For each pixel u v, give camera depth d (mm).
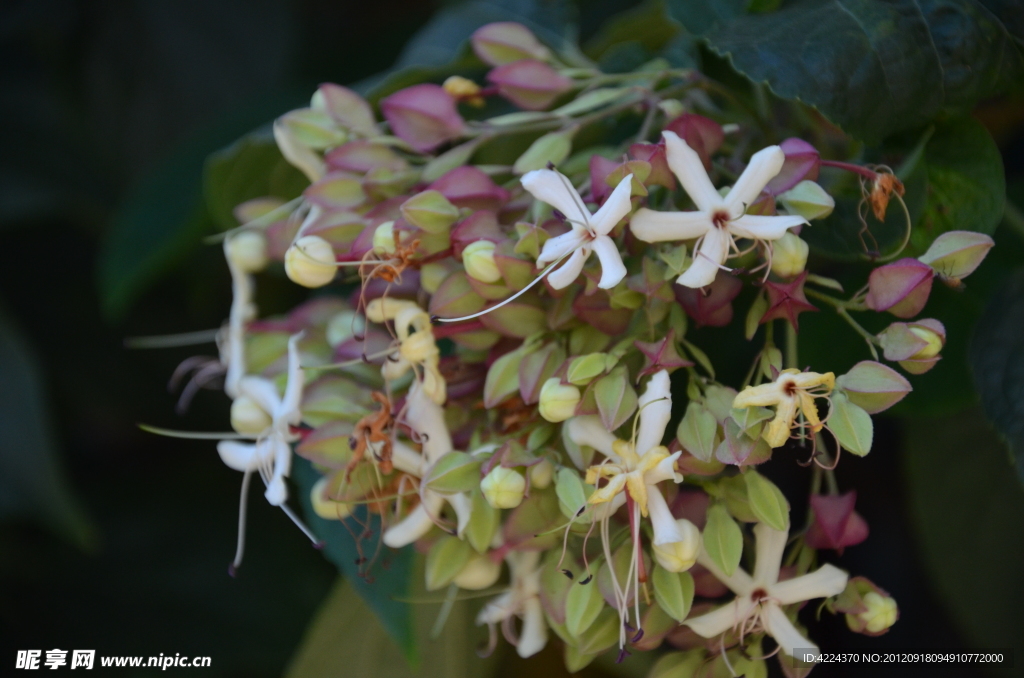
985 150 447
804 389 411
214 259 588
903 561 581
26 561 609
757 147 470
